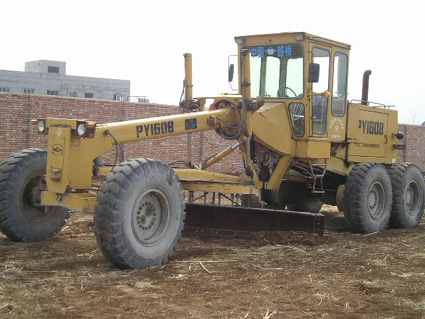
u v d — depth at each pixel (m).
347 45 8.91
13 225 6.93
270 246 7.21
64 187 5.95
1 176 6.88
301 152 8.35
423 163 26.69
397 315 4.61
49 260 6.17
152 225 6.12
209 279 5.57
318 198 9.86
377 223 8.87
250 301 4.86
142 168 5.84
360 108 9.48
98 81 40.56
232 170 18.97
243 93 7.46
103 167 6.47
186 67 8.03
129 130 6.46
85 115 15.60
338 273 6.00
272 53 8.45
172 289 5.16
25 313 4.41
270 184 8.45
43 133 6.19
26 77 37.94
